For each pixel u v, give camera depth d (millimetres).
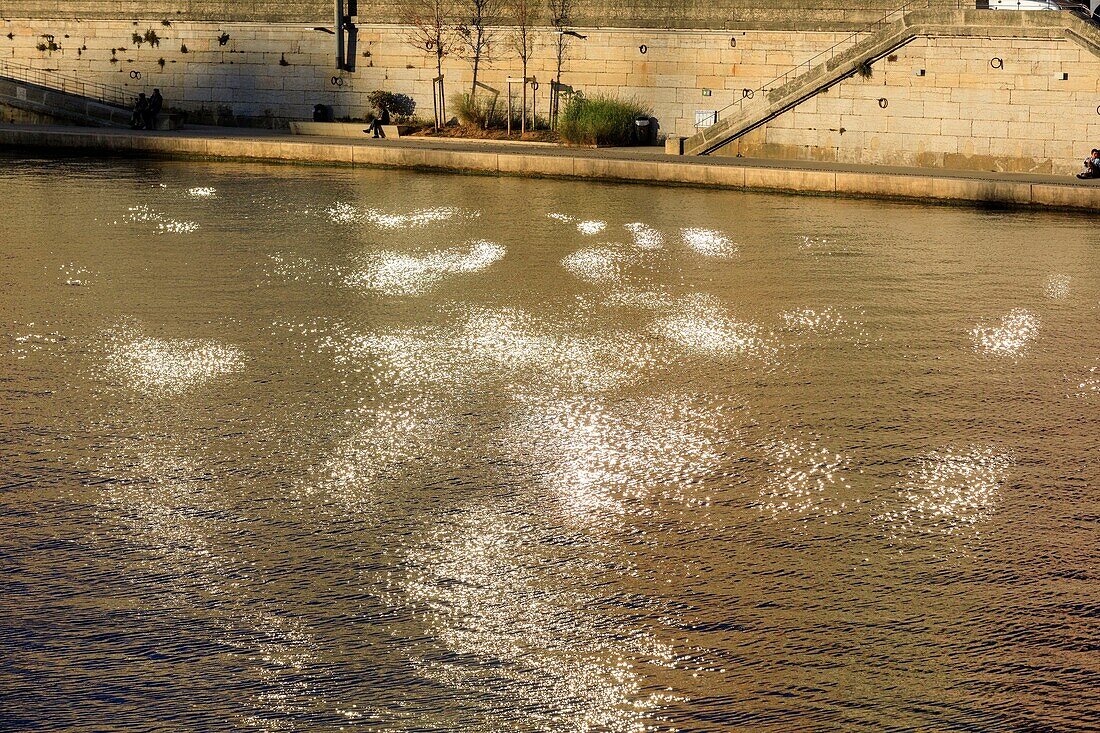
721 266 27844
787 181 40375
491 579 12383
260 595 11953
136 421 16859
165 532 13328
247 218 33438
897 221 34469
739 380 19312
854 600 12094
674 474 15320
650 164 42312
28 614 11516
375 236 31062
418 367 19719
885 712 10195
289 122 54594
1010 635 11461
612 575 12539
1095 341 21766
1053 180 38500
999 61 41125
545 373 19547
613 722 10000
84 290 24344
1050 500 14672
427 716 10023
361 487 14680
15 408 17312
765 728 9938
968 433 16984
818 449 16266
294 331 21688
